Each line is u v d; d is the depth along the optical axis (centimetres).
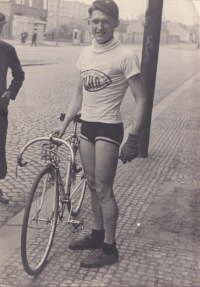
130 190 374
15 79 323
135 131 252
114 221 264
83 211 336
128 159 254
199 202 340
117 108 257
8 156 430
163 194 362
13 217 314
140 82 249
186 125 472
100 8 240
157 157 463
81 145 271
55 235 297
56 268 262
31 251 262
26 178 384
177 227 306
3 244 279
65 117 286
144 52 429
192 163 435
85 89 258
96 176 261
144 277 254
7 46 314
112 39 250
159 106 523
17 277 252
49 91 634
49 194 267
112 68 246
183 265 264
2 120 328
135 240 291
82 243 282
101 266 262
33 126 519
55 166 269
